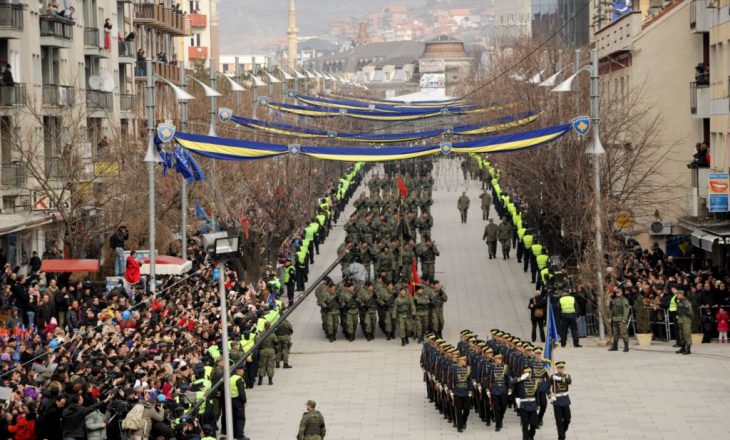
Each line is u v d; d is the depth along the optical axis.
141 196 101.44
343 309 82.88
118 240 90.88
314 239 121.94
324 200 134.75
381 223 111.44
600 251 79.12
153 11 157.88
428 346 64.25
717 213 97.81
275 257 103.56
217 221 100.12
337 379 71.38
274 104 135.00
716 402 62.22
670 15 110.69
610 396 64.19
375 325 84.69
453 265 114.25
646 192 97.19
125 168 102.56
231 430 49.00
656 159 109.56
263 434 59.34
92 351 57.25
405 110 157.88
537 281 98.00
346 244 100.75
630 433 56.91
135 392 51.41
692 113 104.81
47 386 51.44
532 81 112.81
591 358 73.75
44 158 95.06
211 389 54.88
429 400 65.38
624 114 97.94
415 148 81.44
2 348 57.56
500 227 117.00
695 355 73.56
